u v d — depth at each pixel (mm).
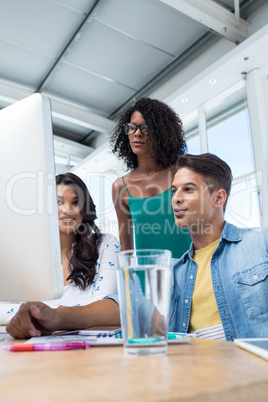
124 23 4371
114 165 7074
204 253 971
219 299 891
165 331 430
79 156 7773
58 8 4215
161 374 329
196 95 4516
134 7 4121
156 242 1595
